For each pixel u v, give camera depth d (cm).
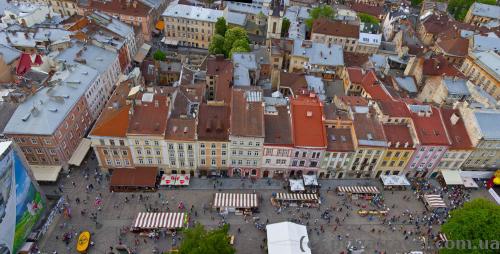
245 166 10262
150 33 17688
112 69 13112
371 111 10506
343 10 19638
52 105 9831
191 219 9212
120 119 9362
